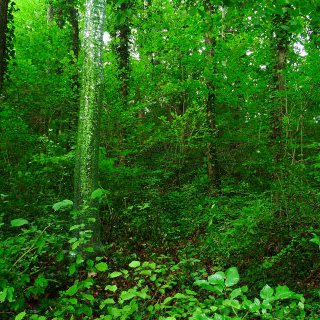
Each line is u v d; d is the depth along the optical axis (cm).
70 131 955
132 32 1139
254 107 962
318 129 1064
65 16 1203
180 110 1362
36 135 926
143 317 248
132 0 949
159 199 753
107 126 904
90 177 527
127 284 403
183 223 659
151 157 1132
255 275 401
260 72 1011
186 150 1102
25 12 1372
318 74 726
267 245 459
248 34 896
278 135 837
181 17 987
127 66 1147
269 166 777
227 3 360
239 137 983
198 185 921
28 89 981
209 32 861
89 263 192
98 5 547
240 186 821
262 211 504
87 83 546
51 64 1129
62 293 206
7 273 193
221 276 134
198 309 176
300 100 816
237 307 141
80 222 501
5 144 865
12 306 189
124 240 593
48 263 397
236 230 456
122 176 779
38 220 489
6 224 489
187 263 420
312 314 284
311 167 738
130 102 1115
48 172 734
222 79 927
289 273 403
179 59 1067
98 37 548
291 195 528
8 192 638
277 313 215
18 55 1114
